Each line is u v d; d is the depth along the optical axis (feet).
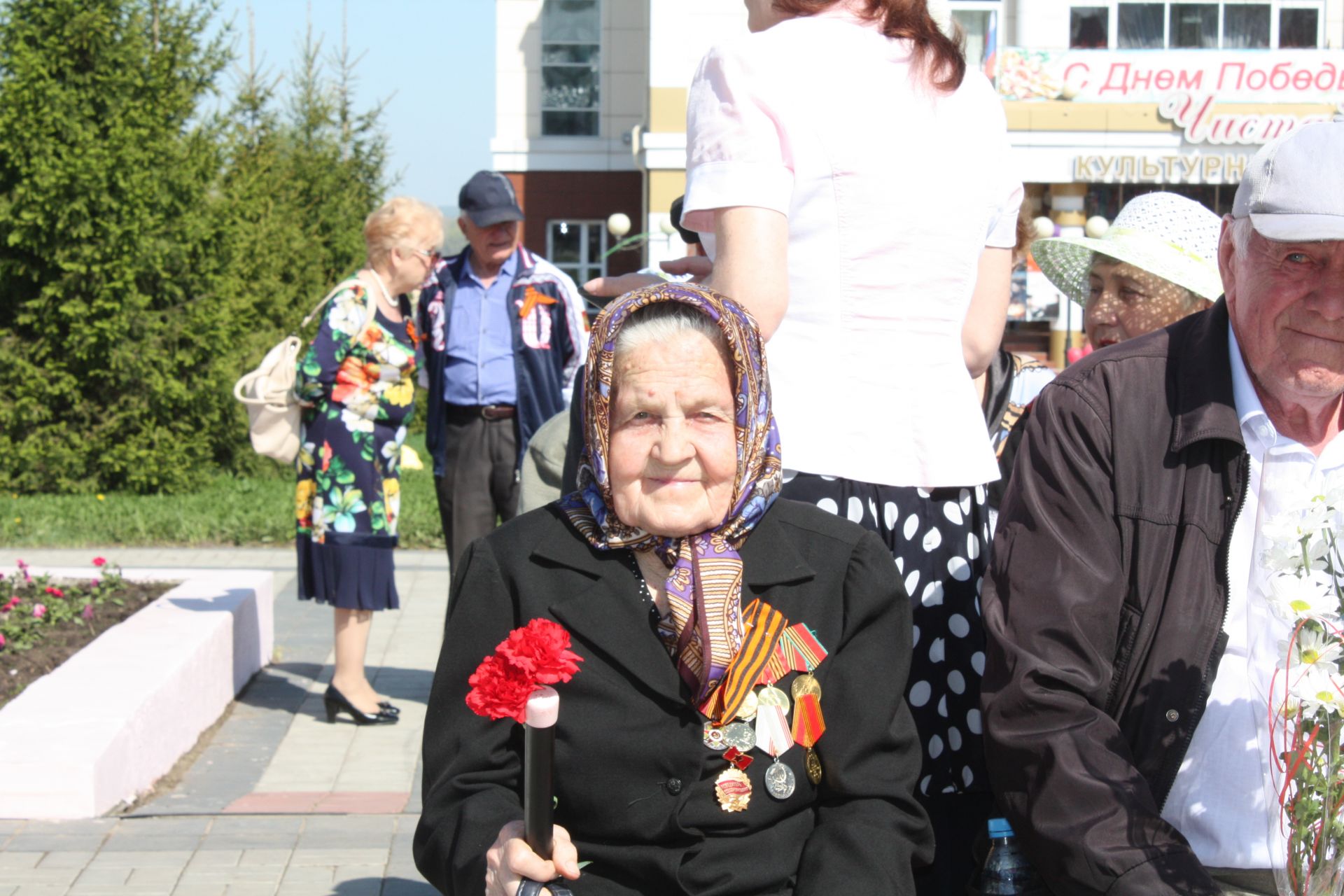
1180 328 8.71
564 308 21.80
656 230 67.46
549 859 6.84
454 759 7.74
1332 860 7.30
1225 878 8.45
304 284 64.13
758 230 8.55
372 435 19.88
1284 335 7.94
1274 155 7.88
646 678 7.52
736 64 8.71
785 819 7.67
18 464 46.50
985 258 9.94
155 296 47.83
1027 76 69.15
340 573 19.85
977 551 9.41
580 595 7.70
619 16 81.00
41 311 46.39
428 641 26.20
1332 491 7.34
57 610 21.66
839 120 8.69
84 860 14.14
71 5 44.98
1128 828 7.82
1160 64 69.15
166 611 21.65
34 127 44.86
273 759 18.76
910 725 7.93
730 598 7.54
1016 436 10.63
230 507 41.83
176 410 48.42
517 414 21.48
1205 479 8.28
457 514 21.75
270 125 68.59
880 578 7.97
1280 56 69.15
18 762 15.20
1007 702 8.20
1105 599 8.23
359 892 13.66
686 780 7.45
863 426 8.85
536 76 81.35
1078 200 70.18
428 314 21.67
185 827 15.37
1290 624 7.33
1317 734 7.28
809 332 8.91
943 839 9.53
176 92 47.96
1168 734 8.25
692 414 7.53
